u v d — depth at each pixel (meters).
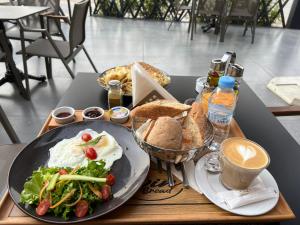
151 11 5.64
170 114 0.75
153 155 0.66
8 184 0.59
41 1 2.91
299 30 5.50
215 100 0.78
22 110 2.12
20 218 0.53
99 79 1.15
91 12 5.63
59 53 2.13
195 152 0.65
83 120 0.84
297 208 0.60
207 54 3.68
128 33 4.54
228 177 0.60
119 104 0.96
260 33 5.06
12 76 2.47
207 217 0.55
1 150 1.04
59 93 2.41
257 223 0.56
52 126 0.84
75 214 0.53
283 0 5.44
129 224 0.54
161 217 0.55
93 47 3.72
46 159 0.69
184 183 0.63
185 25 5.38
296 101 2.10
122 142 0.76
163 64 3.25
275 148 0.79
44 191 0.55
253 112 1.00
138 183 0.61
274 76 3.06
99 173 0.60
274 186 0.62
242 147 0.63
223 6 4.14
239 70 0.93
